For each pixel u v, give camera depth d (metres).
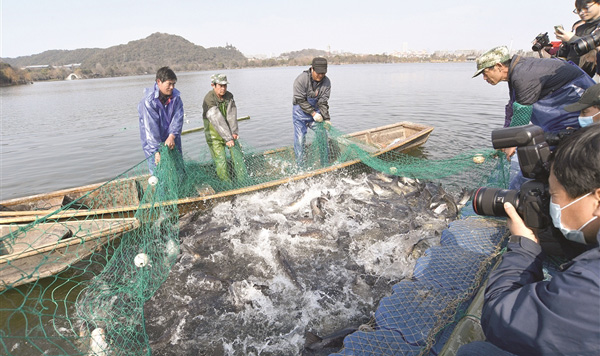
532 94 4.63
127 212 6.77
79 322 4.85
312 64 8.44
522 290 1.74
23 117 26.91
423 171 9.06
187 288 5.50
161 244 6.49
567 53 5.87
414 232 6.69
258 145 14.90
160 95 7.04
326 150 9.48
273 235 6.87
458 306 3.82
